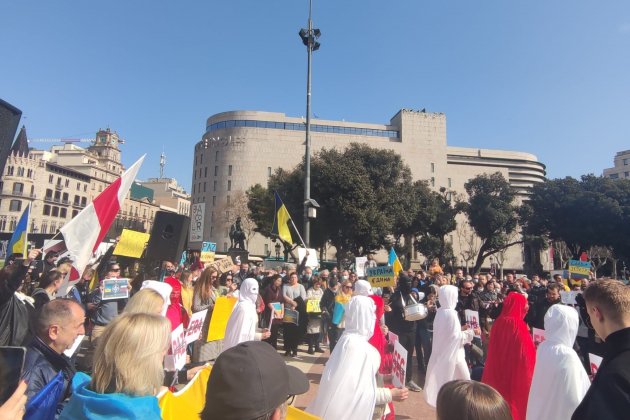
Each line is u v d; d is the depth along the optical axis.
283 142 84.06
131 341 2.08
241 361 1.76
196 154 89.94
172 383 5.04
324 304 10.34
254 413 1.66
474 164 95.00
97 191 97.75
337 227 35.59
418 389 7.60
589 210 45.53
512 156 103.12
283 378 1.82
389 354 4.63
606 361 2.08
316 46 18.33
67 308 3.02
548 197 48.12
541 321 7.99
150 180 151.00
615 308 2.23
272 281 9.96
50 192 83.31
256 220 51.53
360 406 3.00
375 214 34.12
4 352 1.95
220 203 81.50
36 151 96.69
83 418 1.92
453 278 15.63
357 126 86.88
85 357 6.04
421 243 51.59
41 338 2.96
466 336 5.26
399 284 8.12
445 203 50.66
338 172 34.44
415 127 87.25
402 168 39.28
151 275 7.52
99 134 110.19
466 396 1.81
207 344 5.99
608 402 1.83
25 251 6.43
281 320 9.69
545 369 3.56
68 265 5.58
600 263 53.03
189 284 6.56
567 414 3.36
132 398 1.99
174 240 7.22
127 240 8.18
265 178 82.44
